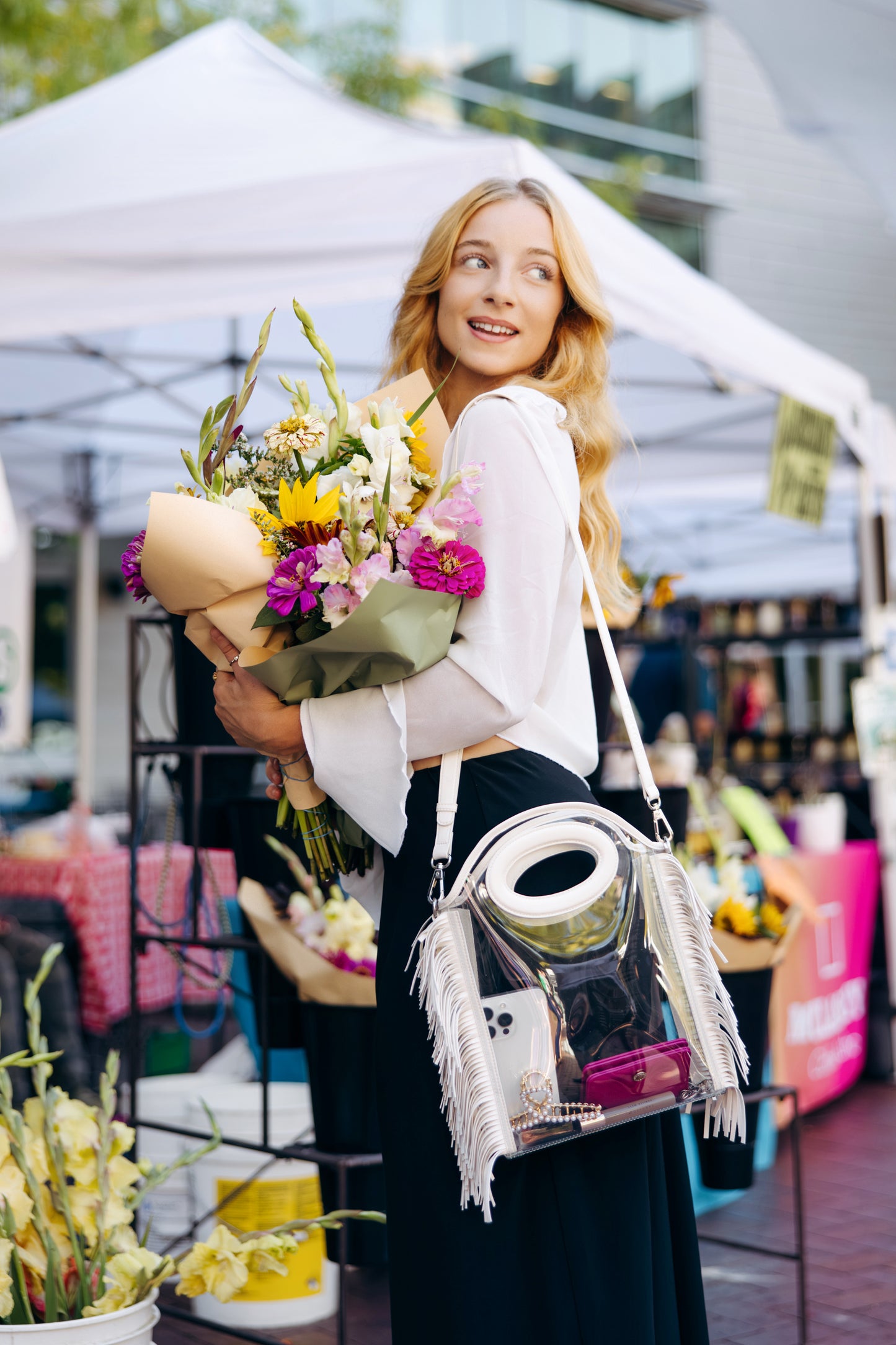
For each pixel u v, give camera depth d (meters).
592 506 1.52
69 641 8.80
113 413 5.43
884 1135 4.09
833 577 8.75
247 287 2.89
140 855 4.79
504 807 1.29
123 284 2.86
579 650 1.41
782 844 3.02
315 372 4.70
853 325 11.63
